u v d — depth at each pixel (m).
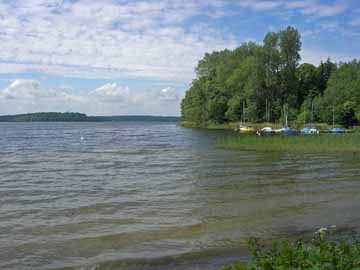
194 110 121.44
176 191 21.09
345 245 7.22
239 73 104.81
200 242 12.47
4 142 67.69
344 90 95.75
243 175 26.91
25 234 13.40
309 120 97.31
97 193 20.72
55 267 10.52
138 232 13.58
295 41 102.56
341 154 41.12
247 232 13.51
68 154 44.66
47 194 20.50
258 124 102.94
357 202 18.17
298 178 25.47
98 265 10.62
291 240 12.48
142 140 70.44
